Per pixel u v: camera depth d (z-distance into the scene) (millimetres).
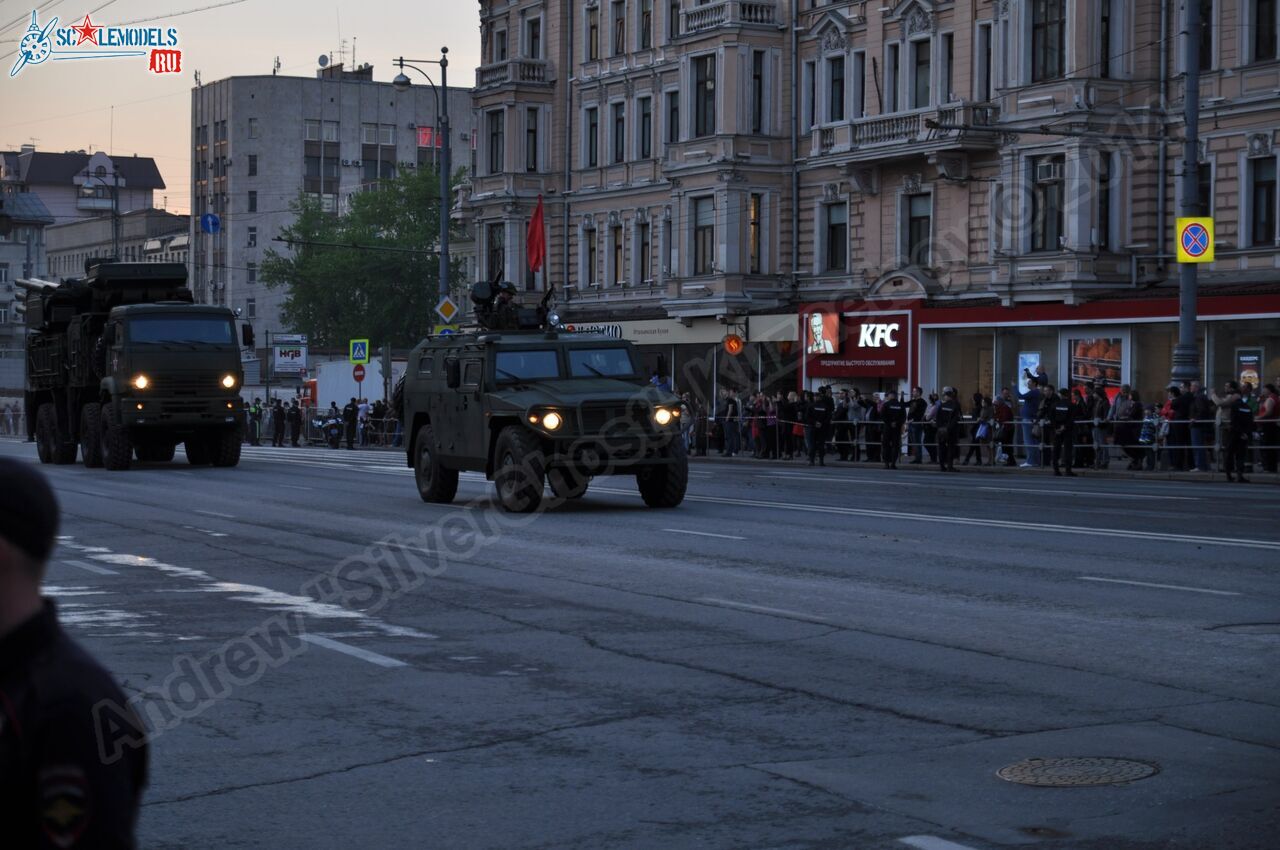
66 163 153500
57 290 37781
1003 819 6156
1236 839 5832
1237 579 13555
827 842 5879
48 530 2729
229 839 6047
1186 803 6352
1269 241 35219
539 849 5848
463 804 6516
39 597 2725
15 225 145750
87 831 2586
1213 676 9164
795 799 6512
